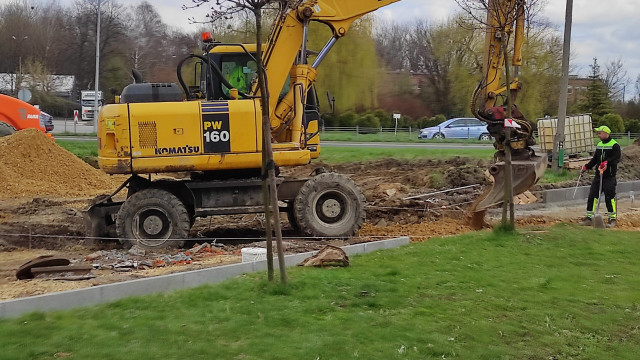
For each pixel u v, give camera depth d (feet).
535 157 42.37
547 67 160.56
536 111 160.56
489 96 42.04
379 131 151.53
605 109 171.12
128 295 24.61
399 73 194.80
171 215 36.01
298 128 38.34
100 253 33.78
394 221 45.29
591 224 43.01
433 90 190.08
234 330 20.52
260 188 37.29
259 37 22.98
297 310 22.52
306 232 37.60
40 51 209.97
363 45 164.96
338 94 164.04
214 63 38.24
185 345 19.15
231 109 35.86
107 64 182.70
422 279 27.17
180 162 35.50
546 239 35.12
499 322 22.43
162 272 28.73
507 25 37.27
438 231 40.24
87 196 57.62
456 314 23.04
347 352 19.01
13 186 57.41
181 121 35.42
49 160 62.49
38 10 218.59
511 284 27.04
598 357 20.12
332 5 39.19
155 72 177.37
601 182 42.80
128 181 38.11
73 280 27.30
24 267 28.48
